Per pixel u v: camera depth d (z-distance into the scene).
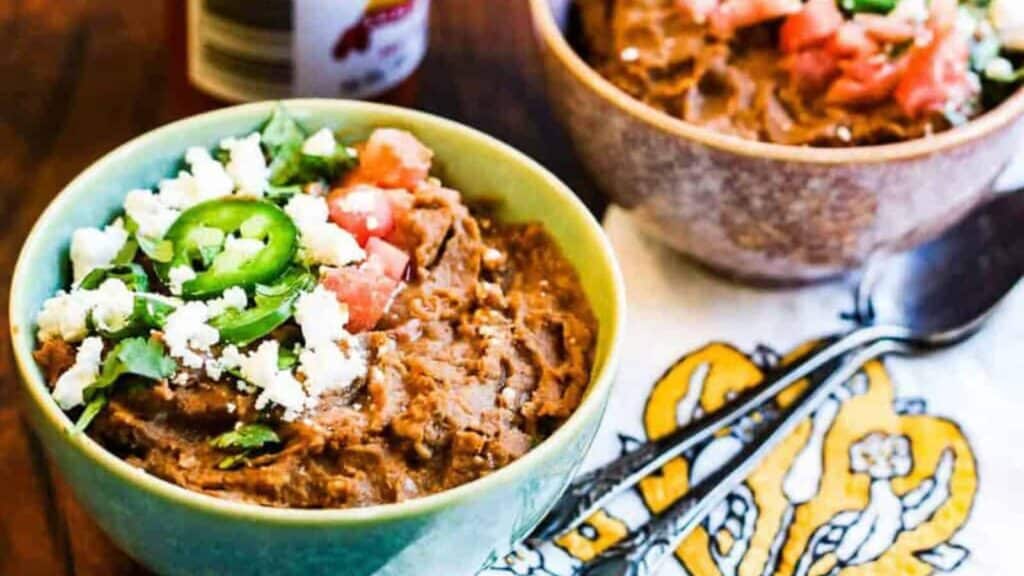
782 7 0.55
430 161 0.50
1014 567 0.50
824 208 0.52
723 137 0.51
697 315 0.56
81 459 0.43
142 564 0.47
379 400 0.45
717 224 0.53
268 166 0.50
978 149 0.52
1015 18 0.56
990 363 0.55
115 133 0.58
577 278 0.49
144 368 0.44
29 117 0.58
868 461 0.52
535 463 0.44
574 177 0.59
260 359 0.44
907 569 0.50
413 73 0.59
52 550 0.48
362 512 0.42
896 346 0.56
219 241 0.47
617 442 0.52
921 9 0.56
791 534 0.51
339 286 0.46
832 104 0.55
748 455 0.52
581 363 0.47
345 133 0.51
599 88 0.52
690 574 0.49
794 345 0.55
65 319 0.45
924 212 0.53
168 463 0.44
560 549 0.49
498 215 0.51
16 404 0.51
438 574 0.45
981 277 0.57
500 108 0.61
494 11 0.64
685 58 0.56
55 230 0.47
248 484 0.44
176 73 0.58
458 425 0.45
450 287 0.48
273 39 0.55
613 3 0.58
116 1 0.63
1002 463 0.53
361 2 0.55
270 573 0.43
